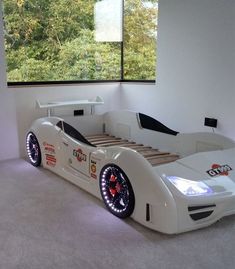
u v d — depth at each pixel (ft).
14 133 11.94
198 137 9.30
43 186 9.20
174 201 6.34
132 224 6.97
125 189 7.03
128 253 5.94
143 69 13.93
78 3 13.37
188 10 11.17
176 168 7.21
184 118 12.00
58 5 12.91
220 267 5.52
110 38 13.97
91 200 8.23
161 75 12.66
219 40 10.34
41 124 10.67
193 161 7.43
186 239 6.38
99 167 7.83
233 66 10.04
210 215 6.73
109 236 6.51
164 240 6.35
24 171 10.52
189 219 6.53
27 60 12.49
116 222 7.08
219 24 10.27
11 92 11.62
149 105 13.43
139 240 6.36
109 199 7.54
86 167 8.54
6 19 11.66
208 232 6.64
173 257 5.81
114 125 12.73
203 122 11.28
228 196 6.73
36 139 10.75
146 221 6.68
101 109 14.33
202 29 10.81
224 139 8.58
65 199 8.30
